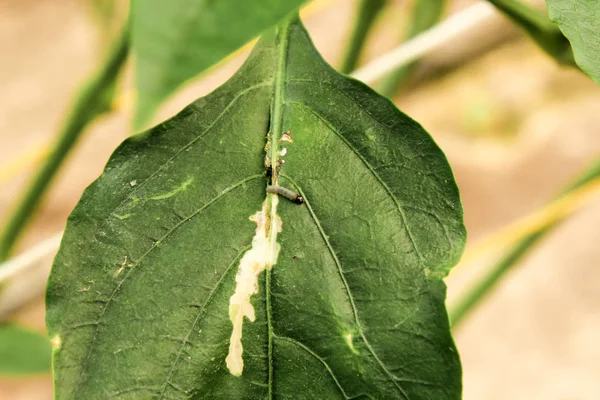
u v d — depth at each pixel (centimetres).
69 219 33
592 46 32
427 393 32
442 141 149
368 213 33
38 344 53
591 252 137
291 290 33
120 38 43
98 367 33
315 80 34
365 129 33
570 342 128
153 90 26
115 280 33
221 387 33
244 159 33
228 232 33
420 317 33
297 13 34
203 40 27
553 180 142
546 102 153
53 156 49
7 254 53
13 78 170
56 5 187
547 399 121
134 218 33
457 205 33
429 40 42
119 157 33
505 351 127
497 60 159
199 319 33
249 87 34
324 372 33
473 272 122
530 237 49
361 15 49
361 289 33
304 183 33
